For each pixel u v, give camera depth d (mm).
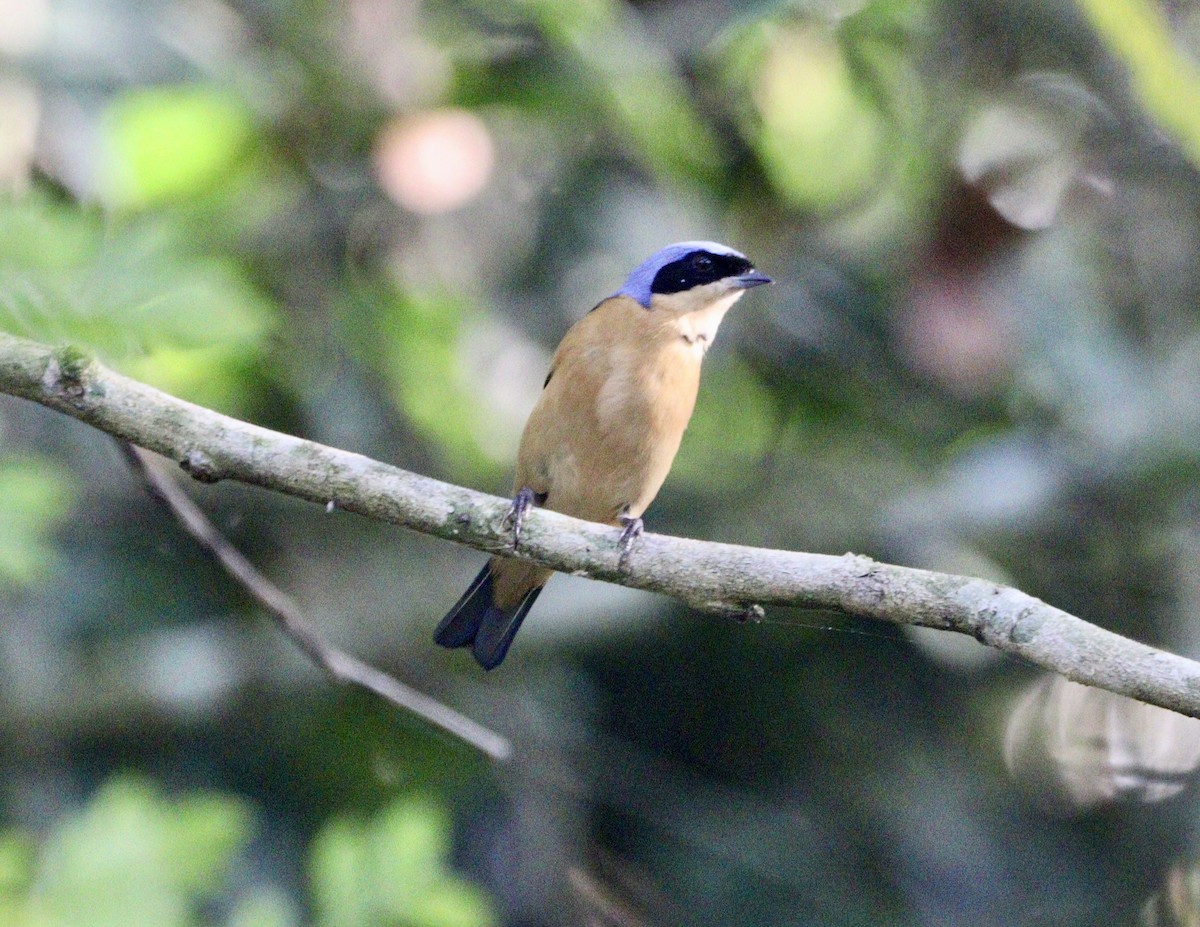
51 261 7059
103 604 13219
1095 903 13414
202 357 10078
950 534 12969
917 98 13875
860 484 13633
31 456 10695
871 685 14078
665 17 13797
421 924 8461
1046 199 13930
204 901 11688
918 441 13891
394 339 13297
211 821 8453
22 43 10758
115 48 11180
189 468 7395
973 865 13508
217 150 11641
